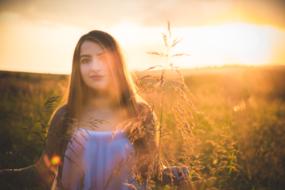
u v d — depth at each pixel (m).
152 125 2.04
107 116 2.28
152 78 1.79
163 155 1.97
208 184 2.45
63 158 2.24
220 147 2.87
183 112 1.82
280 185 3.25
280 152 3.69
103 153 2.18
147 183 2.02
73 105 2.30
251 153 3.51
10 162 3.70
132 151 2.06
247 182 3.12
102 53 2.27
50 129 2.30
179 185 2.11
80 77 2.33
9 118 5.26
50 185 2.36
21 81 6.87
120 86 2.31
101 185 2.17
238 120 4.28
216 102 5.50
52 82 6.46
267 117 5.39
